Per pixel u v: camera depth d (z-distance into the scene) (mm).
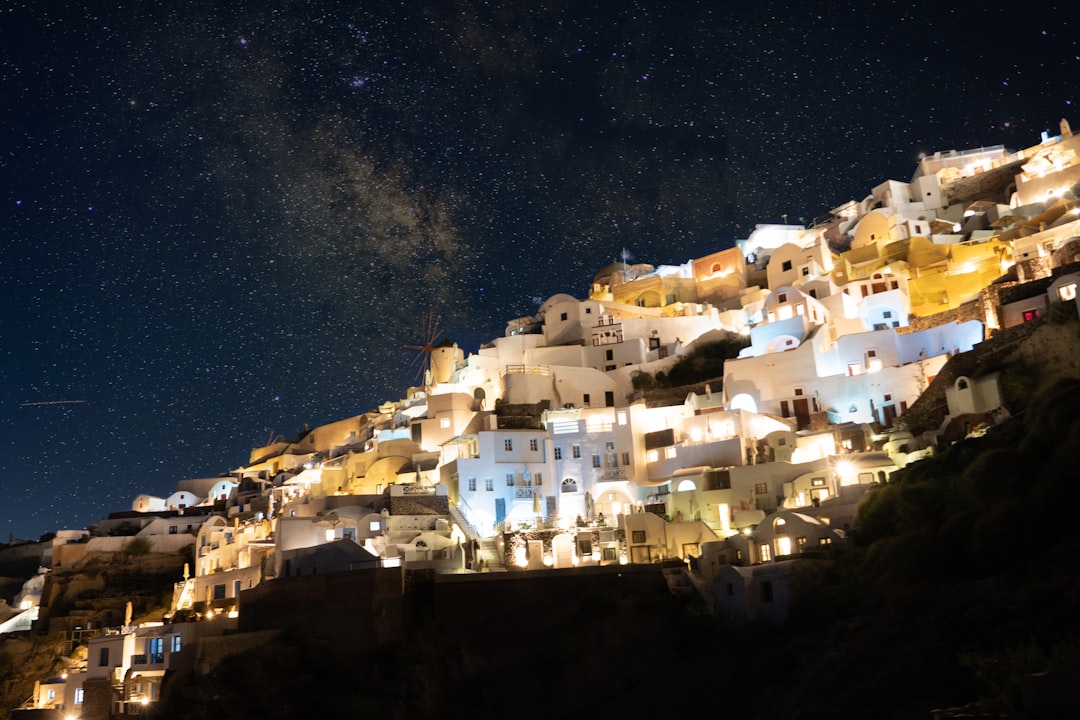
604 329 111375
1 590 118812
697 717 55125
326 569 72688
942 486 57344
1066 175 110312
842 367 88938
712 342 106625
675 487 80500
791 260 114312
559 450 90812
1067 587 42688
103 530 113812
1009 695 28375
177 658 68562
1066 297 70875
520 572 67562
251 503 111188
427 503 83875
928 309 100938
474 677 63062
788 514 65750
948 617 46594
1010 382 69062
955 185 129125
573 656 62719
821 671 49688
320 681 62031
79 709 74562
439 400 104750
